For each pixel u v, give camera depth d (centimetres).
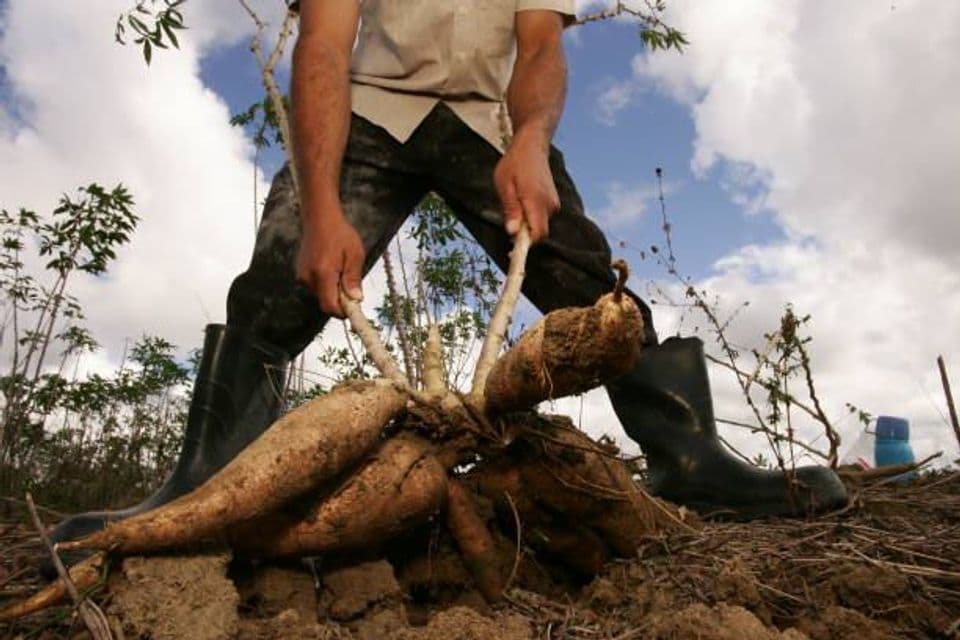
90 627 154
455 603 210
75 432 795
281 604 181
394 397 195
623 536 218
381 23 304
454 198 310
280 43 288
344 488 182
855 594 196
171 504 166
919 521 290
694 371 294
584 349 175
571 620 188
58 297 702
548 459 208
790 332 293
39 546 285
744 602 190
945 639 184
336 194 247
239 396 271
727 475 282
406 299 418
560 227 296
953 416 328
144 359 899
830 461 319
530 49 294
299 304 284
